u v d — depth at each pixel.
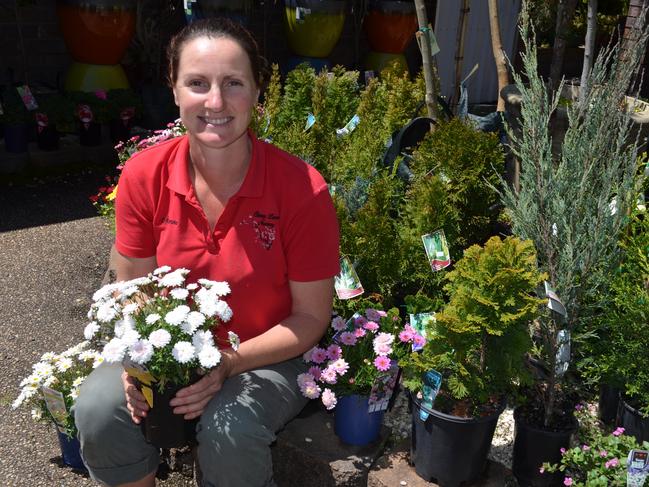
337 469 2.57
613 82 2.71
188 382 2.13
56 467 2.91
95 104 6.58
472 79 9.66
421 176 3.44
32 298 4.24
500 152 3.49
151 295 2.41
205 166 2.26
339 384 2.60
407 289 3.45
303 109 4.59
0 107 6.13
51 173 6.37
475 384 2.44
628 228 3.12
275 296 2.37
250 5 7.35
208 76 2.10
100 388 2.21
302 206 2.29
